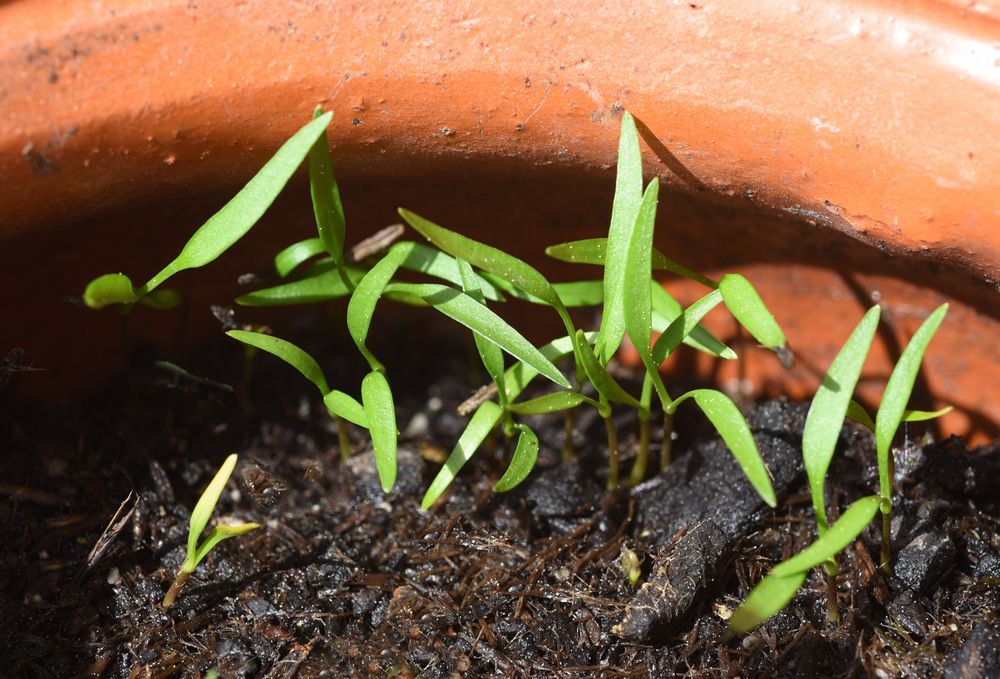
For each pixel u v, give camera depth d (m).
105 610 0.20
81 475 0.21
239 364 0.23
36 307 0.21
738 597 0.20
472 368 0.23
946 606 0.20
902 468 0.21
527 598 0.20
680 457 0.21
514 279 0.19
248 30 0.19
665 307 0.20
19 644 0.20
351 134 0.19
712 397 0.19
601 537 0.21
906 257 0.19
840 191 0.19
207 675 0.20
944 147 0.18
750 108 0.19
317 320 0.23
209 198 0.20
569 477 0.22
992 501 0.21
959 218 0.18
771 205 0.20
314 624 0.20
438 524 0.21
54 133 0.18
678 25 0.19
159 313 0.22
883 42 0.18
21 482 0.21
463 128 0.19
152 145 0.19
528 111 0.19
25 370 0.20
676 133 0.19
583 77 0.19
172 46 0.19
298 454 0.22
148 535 0.21
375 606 0.20
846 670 0.20
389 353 0.23
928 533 0.20
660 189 0.20
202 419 0.22
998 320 0.20
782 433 0.21
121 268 0.21
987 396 0.21
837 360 0.19
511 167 0.20
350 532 0.21
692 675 0.20
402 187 0.20
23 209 0.19
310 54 0.19
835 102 0.18
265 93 0.19
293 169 0.18
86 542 0.21
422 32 0.19
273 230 0.21
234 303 0.22
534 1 0.19
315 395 0.23
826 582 0.20
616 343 0.20
